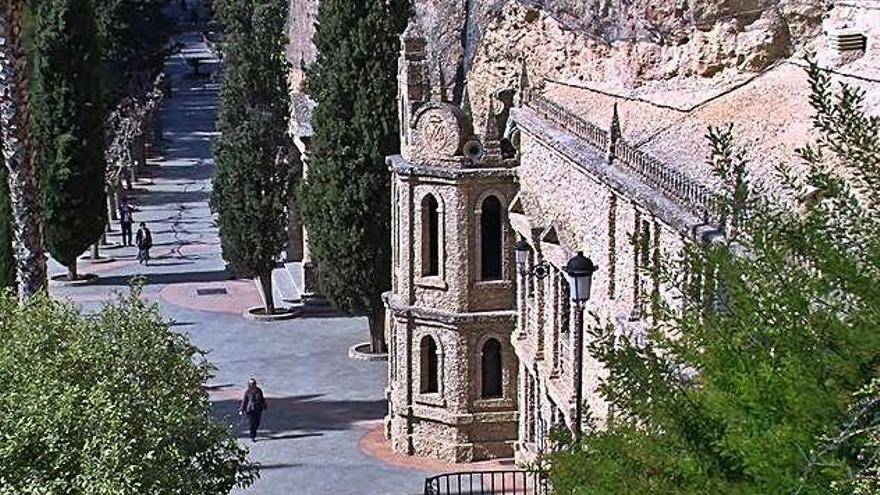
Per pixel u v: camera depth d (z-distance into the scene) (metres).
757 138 31.81
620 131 35.00
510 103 49.12
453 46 52.44
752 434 16.38
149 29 107.25
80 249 68.62
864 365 16.05
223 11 62.22
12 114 35.62
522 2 47.28
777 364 16.39
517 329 42.66
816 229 17.42
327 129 52.00
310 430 47.72
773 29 36.91
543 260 38.69
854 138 18.05
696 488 17.17
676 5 38.56
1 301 30.28
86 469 25.80
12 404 26.44
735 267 17.89
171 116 131.25
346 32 51.56
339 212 52.53
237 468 30.73
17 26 35.44
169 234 81.69
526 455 40.91
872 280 16.41
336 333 60.50
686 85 38.59
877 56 32.81
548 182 39.59
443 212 44.03
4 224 42.31
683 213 26.75
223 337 59.84
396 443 45.44
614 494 17.86
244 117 61.69
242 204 61.66
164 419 28.50
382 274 53.31
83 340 29.25
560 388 36.56
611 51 42.31
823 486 15.56
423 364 45.09
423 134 44.41
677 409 17.62
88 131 67.31
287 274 69.19
